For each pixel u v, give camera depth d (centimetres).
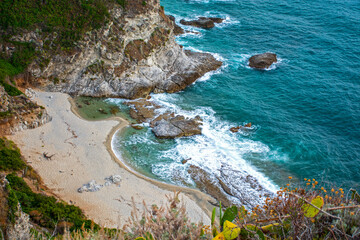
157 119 5772
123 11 6294
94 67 6184
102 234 1096
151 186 4456
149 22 6469
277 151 5203
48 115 5284
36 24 6056
